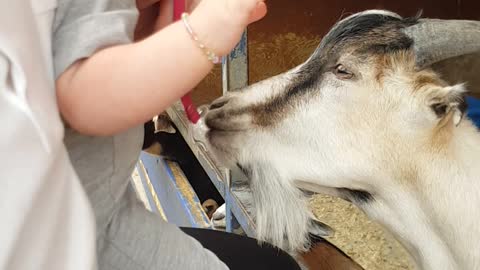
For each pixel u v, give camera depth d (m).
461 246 0.49
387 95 0.49
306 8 0.99
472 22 0.49
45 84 0.25
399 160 0.50
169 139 1.22
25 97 0.24
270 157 0.54
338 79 0.51
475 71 0.59
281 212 0.55
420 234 0.51
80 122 0.29
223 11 0.29
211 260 0.41
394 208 0.52
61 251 0.26
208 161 0.90
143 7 0.38
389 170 0.50
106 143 0.34
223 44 0.30
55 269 0.26
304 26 0.99
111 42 0.29
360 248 0.67
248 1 0.29
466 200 0.48
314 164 0.52
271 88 0.55
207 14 0.29
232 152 0.55
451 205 0.49
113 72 0.28
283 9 0.98
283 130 0.53
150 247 0.37
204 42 0.29
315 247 0.63
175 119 1.10
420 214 0.51
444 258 0.51
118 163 0.35
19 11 0.24
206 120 0.56
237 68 0.79
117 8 0.30
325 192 0.55
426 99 0.48
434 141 0.48
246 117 0.55
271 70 0.99
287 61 1.00
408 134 0.49
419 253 0.52
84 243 0.26
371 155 0.50
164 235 0.38
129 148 0.36
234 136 0.55
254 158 0.55
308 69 0.54
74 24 0.29
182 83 0.29
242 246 0.54
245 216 0.73
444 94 0.47
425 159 0.49
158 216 0.40
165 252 0.38
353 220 0.72
